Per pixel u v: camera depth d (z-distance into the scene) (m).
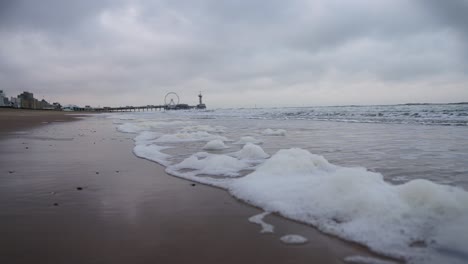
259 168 5.04
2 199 3.95
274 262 2.34
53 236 2.82
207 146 8.48
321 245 2.62
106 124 22.34
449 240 2.52
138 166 6.15
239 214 3.38
